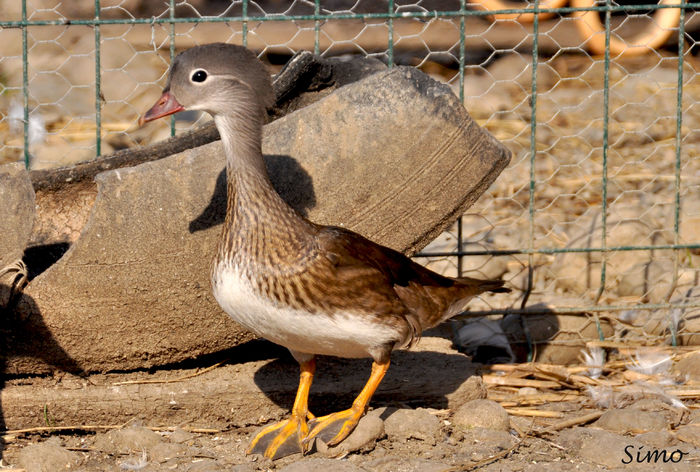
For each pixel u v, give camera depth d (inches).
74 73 799.7
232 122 312.8
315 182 345.7
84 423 356.2
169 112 314.8
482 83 854.5
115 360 357.7
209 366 375.6
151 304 346.9
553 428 361.4
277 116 404.5
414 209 352.2
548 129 768.3
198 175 340.8
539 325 454.9
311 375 344.5
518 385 412.2
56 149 677.3
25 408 351.3
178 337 355.6
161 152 389.4
